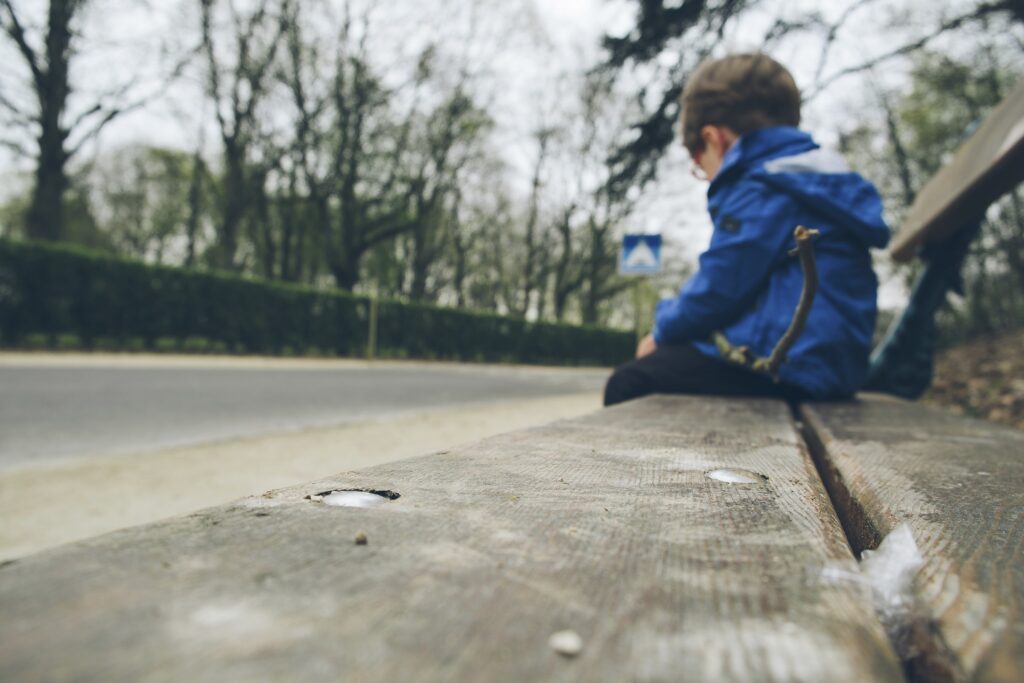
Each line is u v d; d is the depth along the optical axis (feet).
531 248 119.14
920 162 64.18
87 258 44.29
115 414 20.71
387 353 70.03
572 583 1.39
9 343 40.70
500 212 123.03
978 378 22.12
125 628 1.06
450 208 114.52
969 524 2.05
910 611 1.41
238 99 73.36
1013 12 16.05
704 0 13.12
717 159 7.23
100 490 11.92
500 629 1.14
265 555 1.47
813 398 6.51
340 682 0.93
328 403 26.78
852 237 6.51
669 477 2.55
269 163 80.18
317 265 118.73
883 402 6.71
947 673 1.22
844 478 2.99
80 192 107.55
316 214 101.65
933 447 3.63
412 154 93.40
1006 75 33.30
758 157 6.57
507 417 24.54
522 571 1.45
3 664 0.92
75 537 9.30
